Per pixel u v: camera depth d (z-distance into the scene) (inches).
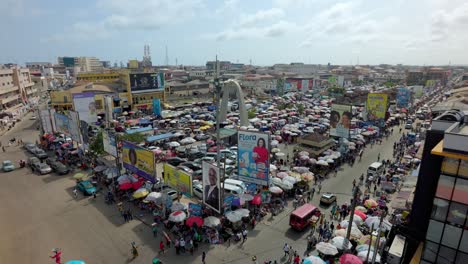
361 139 2551.7
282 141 2775.6
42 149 2416.3
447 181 661.3
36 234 1247.5
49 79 7421.3
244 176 1517.0
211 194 1321.4
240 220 1282.0
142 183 1596.9
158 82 4379.9
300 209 1322.6
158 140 2559.1
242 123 2901.1
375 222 1191.6
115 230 1277.1
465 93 2170.3
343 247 1037.8
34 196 1614.2
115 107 3959.2
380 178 1764.3
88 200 1563.7
